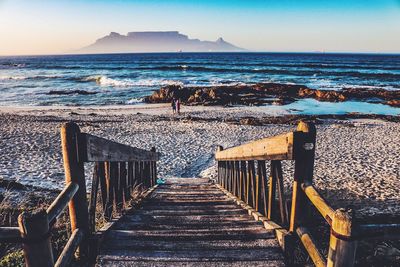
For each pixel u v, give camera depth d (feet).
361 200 25.09
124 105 94.89
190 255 9.07
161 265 8.65
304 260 10.57
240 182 17.40
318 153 42.32
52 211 7.03
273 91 110.01
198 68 211.61
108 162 12.10
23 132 53.93
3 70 247.29
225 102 94.02
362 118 71.92
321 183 29.71
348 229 5.74
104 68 241.14
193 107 90.12
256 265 8.64
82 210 9.43
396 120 69.10
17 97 110.83
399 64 294.46
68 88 133.28
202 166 38.40
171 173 35.88
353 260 5.90
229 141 49.93
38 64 342.03
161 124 64.23
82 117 72.74
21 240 6.15
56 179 30.40
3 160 36.99
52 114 77.36
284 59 388.37
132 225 11.41
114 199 12.66
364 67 241.76
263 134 54.95
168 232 10.50
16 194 23.79
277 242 9.68
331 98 100.27
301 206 9.11
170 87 104.32
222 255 9.06
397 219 20.72
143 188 21.47
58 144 45.68
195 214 13.76
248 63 290.15
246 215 12.97
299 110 83.30
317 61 338.13
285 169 33.86
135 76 172.86
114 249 9.49
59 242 12.62
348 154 41.65
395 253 14.60
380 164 36.70
